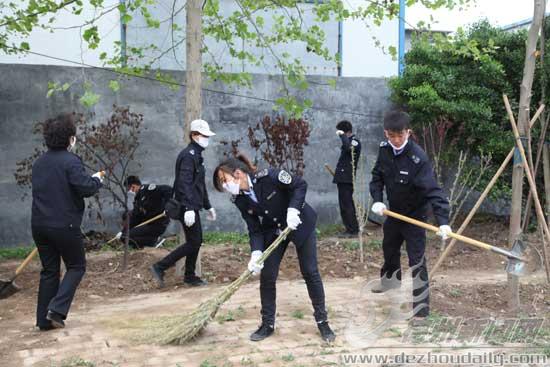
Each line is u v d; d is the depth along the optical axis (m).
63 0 8.16
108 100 9.44
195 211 6.97
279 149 9.03
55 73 9.20
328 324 5.24
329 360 4.69
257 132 10.11
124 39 10.07
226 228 10.17
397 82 10.50
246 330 5.46
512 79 10.02
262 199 4.96
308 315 5.91
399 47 11.31
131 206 9.64
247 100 10.09
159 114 9.70
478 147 9.92
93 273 7.70
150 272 7.75
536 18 5.73
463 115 9.73
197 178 7.01
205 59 10.36
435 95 9.73
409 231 5.83
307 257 5.12
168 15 10.23
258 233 5.17
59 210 5.45
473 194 11.14
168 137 9.76
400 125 5.43
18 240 9.19
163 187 8.82
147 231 8.81
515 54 9.81
